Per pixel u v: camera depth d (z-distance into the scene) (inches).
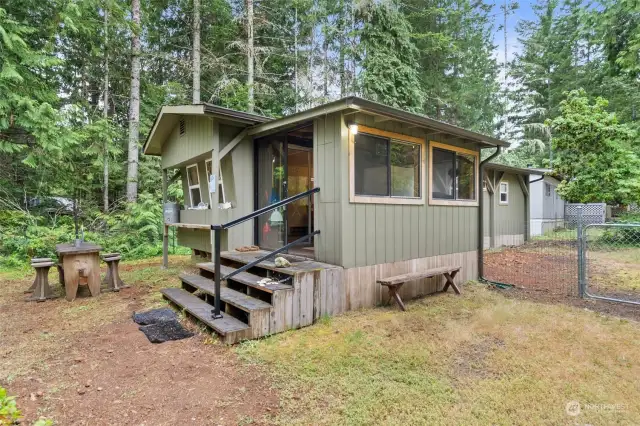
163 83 524.7
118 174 462.9
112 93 481.7
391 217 194.4
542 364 116.0
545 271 284.2
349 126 172.7
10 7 324.8
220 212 239.1
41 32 348.2
